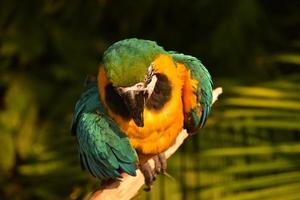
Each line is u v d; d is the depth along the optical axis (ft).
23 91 23.04
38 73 23.17
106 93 19.53
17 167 23.03
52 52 23.18
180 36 23.20
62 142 22.52
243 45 22.76
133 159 19.56
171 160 21.75
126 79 19.40
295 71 22.70
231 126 21.63
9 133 22.90
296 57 22.08
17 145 22.88
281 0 23.17
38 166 22.50
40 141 22.79
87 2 23.29
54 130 22.77
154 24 23.35
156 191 21.66
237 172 21.48
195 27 23.20
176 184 21.67
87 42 23.24
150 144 19.58
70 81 23.09
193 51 22.94
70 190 22.43
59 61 23.16
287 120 21.31
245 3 22.82
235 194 21.27
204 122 19.84
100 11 23.26
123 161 19.54
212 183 21.59
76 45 23.20
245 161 21.53
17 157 23.03
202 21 23.11
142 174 19.70
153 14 23.34
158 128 19.53
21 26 23.12
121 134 19.56
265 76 22.57
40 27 23.16
